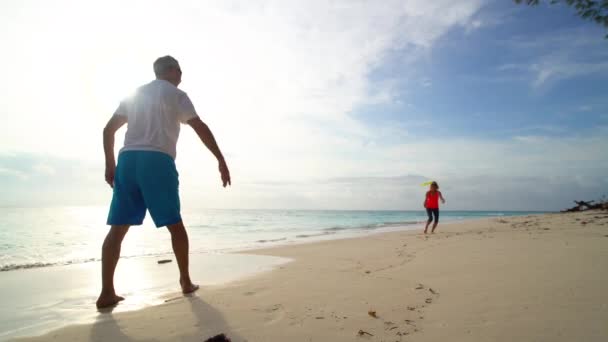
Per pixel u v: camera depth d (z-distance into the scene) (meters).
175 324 1.85
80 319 2.05
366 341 1.55
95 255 6.25
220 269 4.08
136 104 2.55
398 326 1.72
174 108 2.59
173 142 2.60
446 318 1.80
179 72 2.88
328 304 2.16
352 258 4.57
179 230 2.61
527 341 1.46
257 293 2.52
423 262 3.73
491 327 1.63
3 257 5.94
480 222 14.72
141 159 2.45
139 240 9.09
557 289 2.19
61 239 8.93
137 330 1.78
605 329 1.53
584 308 1.81
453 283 2.58
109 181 2.57
